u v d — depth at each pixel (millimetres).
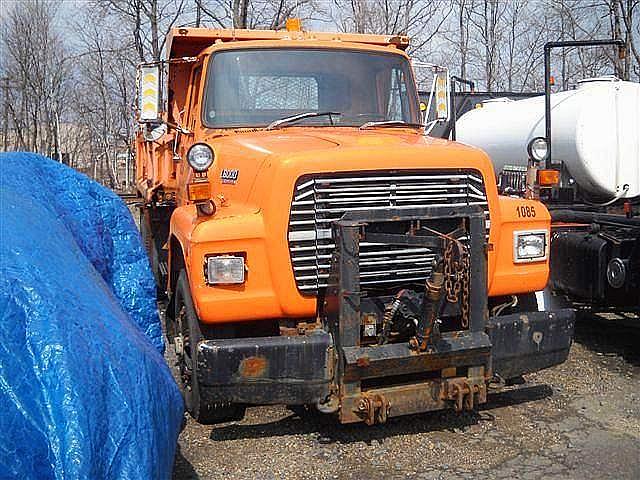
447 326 4711
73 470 2420
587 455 4406
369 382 4473
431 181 4551
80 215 4703
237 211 4590
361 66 6109
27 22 33094
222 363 4195
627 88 7645
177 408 3225
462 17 24328
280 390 4281
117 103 31516
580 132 7480
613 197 7566
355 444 4637
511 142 8852
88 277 3387
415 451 4516
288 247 4312
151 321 4965
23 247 3135
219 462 4395
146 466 2660
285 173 4305
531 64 23969
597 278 6379
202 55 5855
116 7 21453
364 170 4387
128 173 18297
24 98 34125
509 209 4934
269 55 5906
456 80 11234
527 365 4777
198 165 4582
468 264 4418
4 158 4516
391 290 4504
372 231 4422
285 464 4359
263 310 4379
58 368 2594
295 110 5898
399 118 6215
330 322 4344
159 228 7793
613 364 6219
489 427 4867
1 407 2521
